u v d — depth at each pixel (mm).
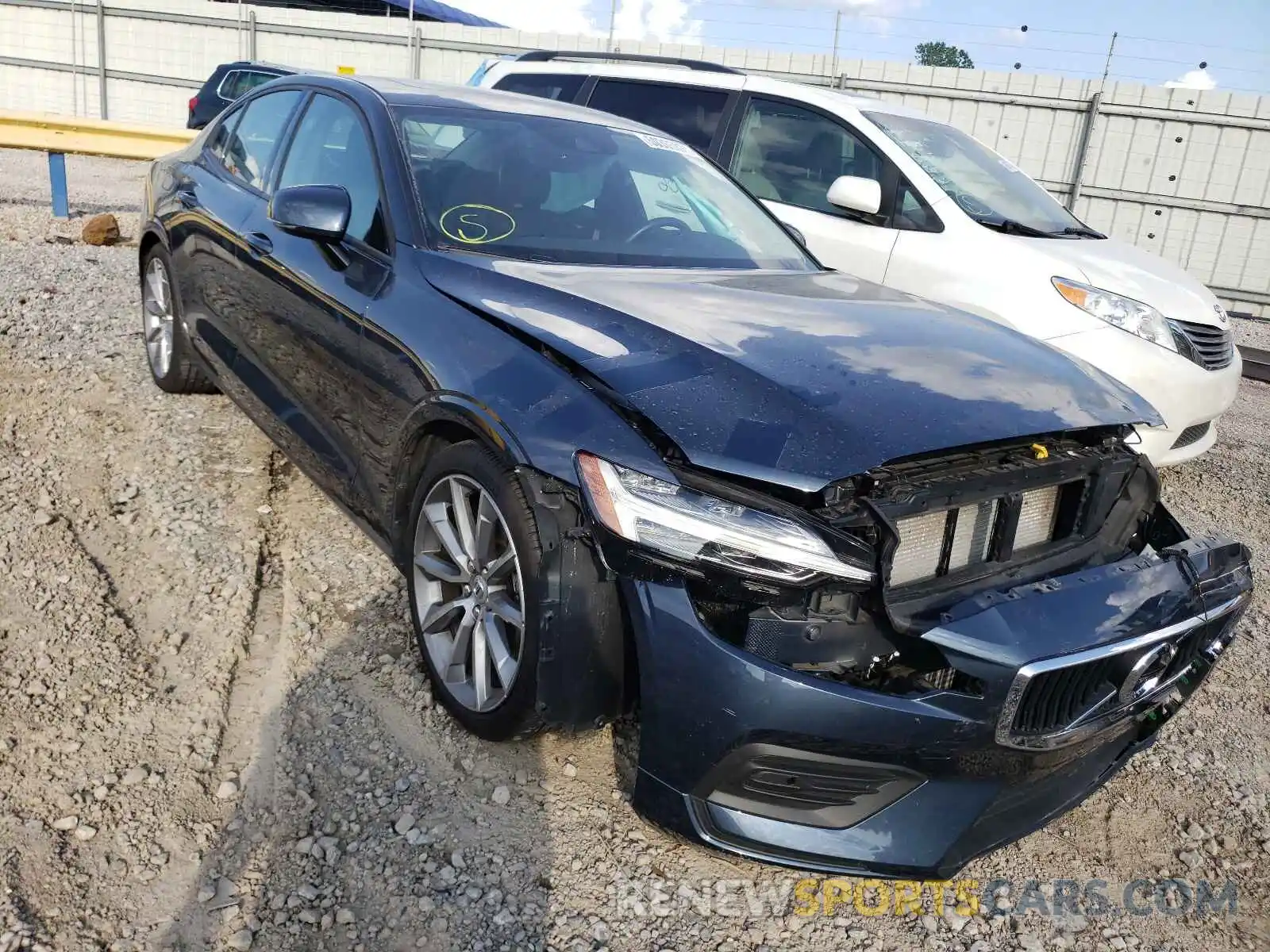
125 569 3223
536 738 2615
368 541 3586
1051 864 2506
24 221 8578
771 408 2129
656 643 2037
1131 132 14617
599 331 2449
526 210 3180
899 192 5484
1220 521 5020
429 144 3254
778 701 1950
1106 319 4738
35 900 1988
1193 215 14609
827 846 2059
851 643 2078
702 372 2248
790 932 2195
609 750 2672
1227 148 14211
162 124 21531
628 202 3424
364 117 3375
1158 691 2301
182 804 2307
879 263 5418
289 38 20047
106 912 2004
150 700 2629
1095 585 2184
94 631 2854
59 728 2467
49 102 22047
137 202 10695
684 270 3125
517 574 2404
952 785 2051
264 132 4008
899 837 2053
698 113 6262
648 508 2021
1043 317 4832
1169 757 2977
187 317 4184
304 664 2863
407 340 2680
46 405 4320
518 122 3557
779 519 1962
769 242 3625
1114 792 2801
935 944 2221
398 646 2986
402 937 2053
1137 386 4707
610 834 2398
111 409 4387
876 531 2012
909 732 1961
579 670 2242
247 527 3574
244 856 2197
